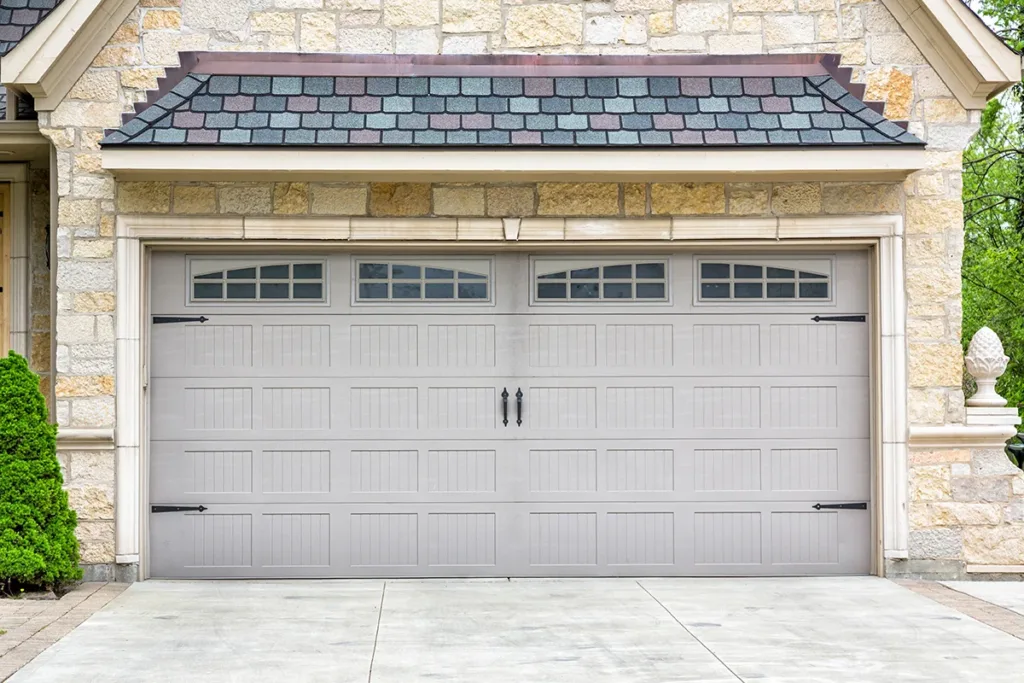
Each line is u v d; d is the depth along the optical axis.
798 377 9.98
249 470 9.79
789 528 9.93
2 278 10.84
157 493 9.74
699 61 9.86
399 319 9.88
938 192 9.81
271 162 9.10
